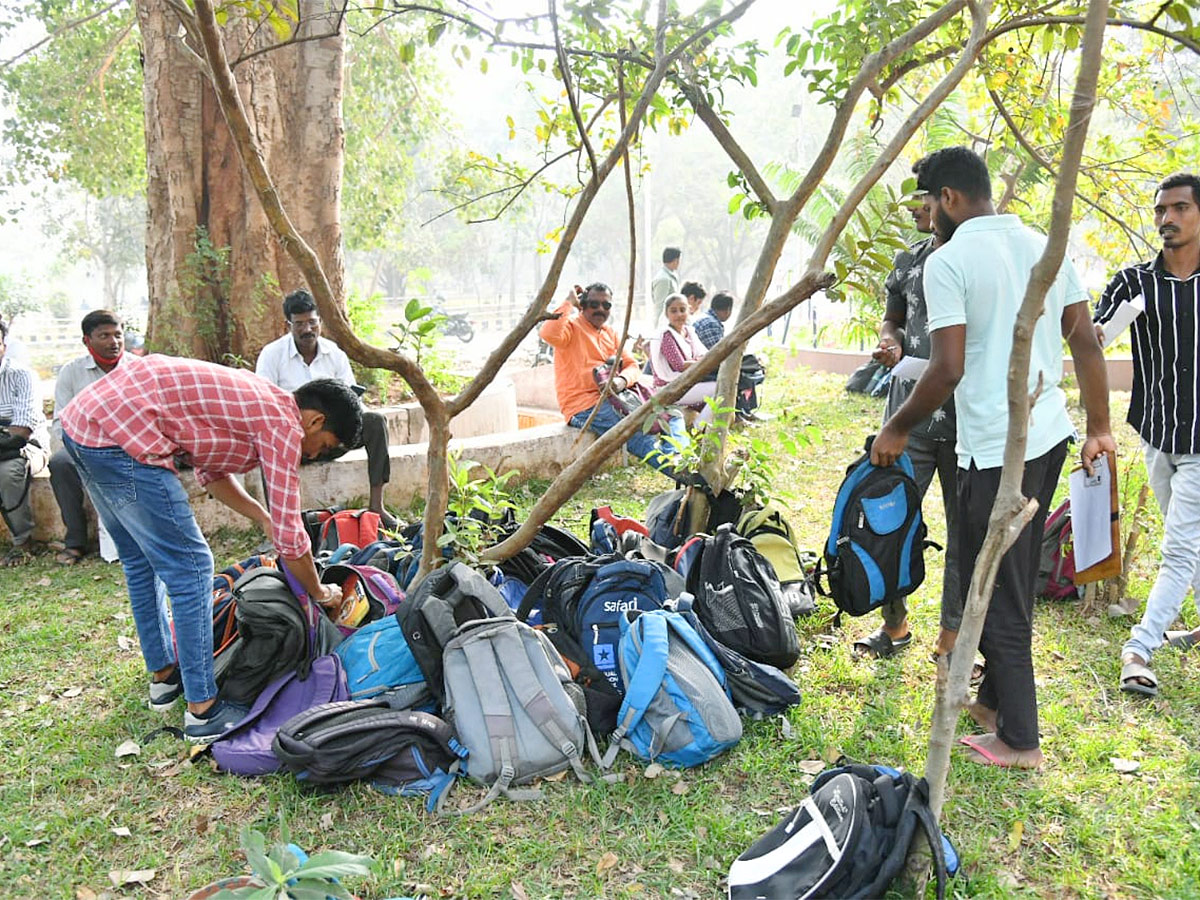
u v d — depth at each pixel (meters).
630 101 4.43
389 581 4.04
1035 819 3.00
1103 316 3.98
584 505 6.60
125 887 2.82
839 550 3.90
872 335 14.23
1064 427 3.21
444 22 3.55
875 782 2.63
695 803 3.12
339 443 3.61
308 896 2.26
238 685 3.62
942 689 2.45
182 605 3.47
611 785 3.22
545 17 3.48
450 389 9.30
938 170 3.30
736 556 3.90
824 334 18.25
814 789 2.81
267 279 8.65
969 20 4.66
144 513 3.41
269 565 3.99
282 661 3.61
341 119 8.98
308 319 6.02
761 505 4.63
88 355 5.87
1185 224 3.74
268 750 3.35
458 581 3.50
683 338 8.45
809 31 4.30
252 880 2.30
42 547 6.14
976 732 3.52
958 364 3.11
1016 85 4.97
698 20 4.02
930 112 3.54
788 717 3.64
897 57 4.12
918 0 4.66
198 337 8.72
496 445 6.82
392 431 7.86
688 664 3.42
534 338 29.69
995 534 2.27
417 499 6.64
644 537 4.50
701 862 2.85
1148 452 4.04
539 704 3.26
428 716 3.28
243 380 3.49
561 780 3.27
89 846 3.01
